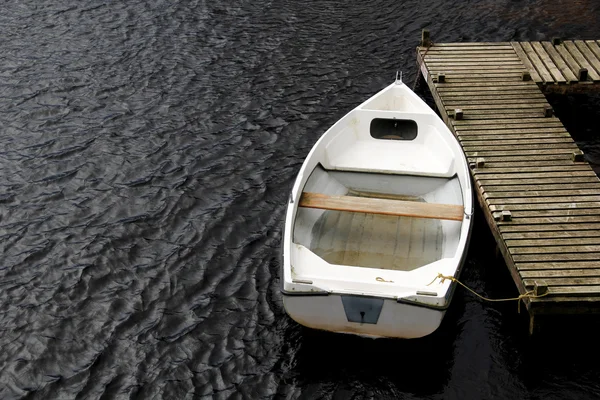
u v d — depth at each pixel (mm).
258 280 13227
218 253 13953
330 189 14258
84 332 12180
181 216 15047
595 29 22156
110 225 14836
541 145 15203
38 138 17969
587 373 10906
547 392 10656
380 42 22234
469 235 12094
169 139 17828
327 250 12664
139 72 20984
